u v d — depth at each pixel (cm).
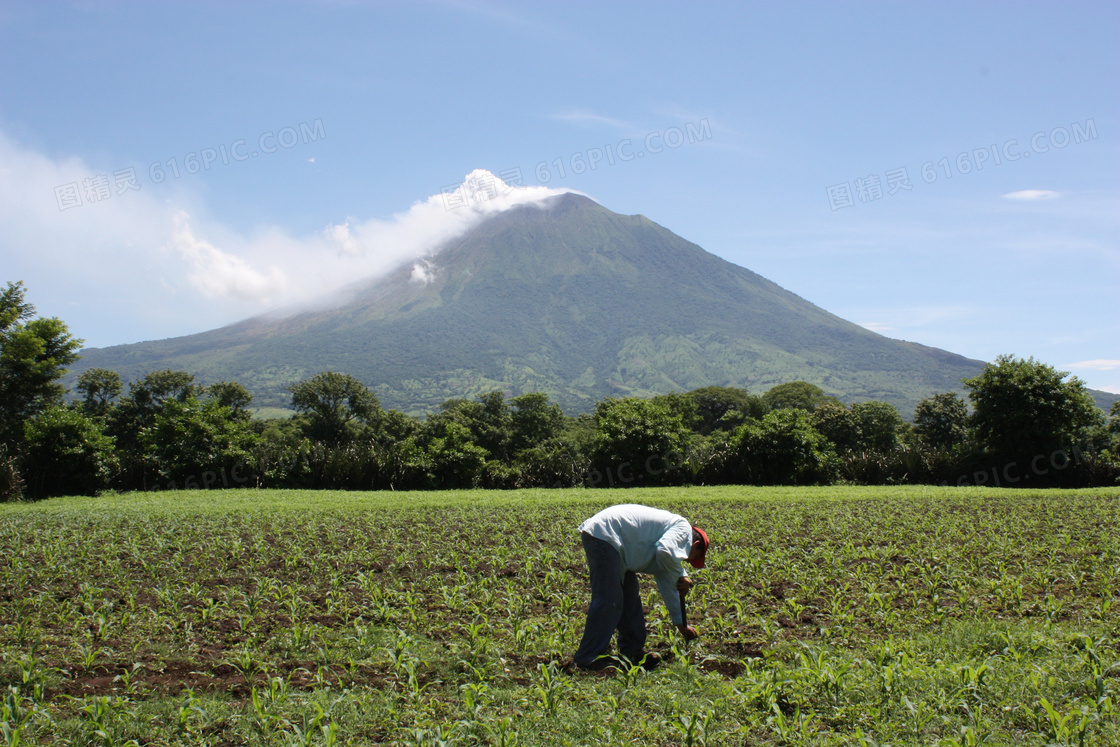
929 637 561
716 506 1600
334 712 426
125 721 411
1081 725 365
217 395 7331
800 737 385
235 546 986
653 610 661
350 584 792
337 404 7450
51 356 3409
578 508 1545
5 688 462
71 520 1330
